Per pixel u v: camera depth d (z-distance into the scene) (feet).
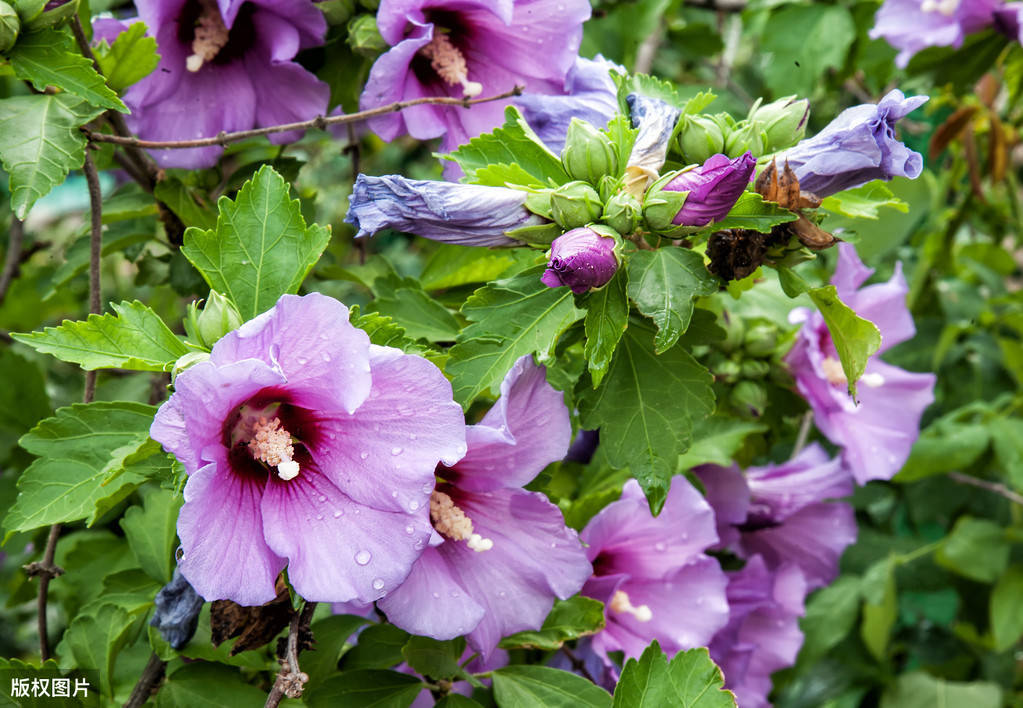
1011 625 2.52
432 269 2.11
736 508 2.11
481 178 1.70
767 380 2.16
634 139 1.72
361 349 1.49
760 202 1.65
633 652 1.90
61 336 1.61
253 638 1.62
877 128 1.63
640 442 1.72
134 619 1.83
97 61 1.85
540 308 1.71
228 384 1.47
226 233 1.66
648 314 1.61
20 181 1.70
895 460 2.13
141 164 2.01
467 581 1.65
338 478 1.55
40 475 1.65
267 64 2.01
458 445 1.53
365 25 1.95
